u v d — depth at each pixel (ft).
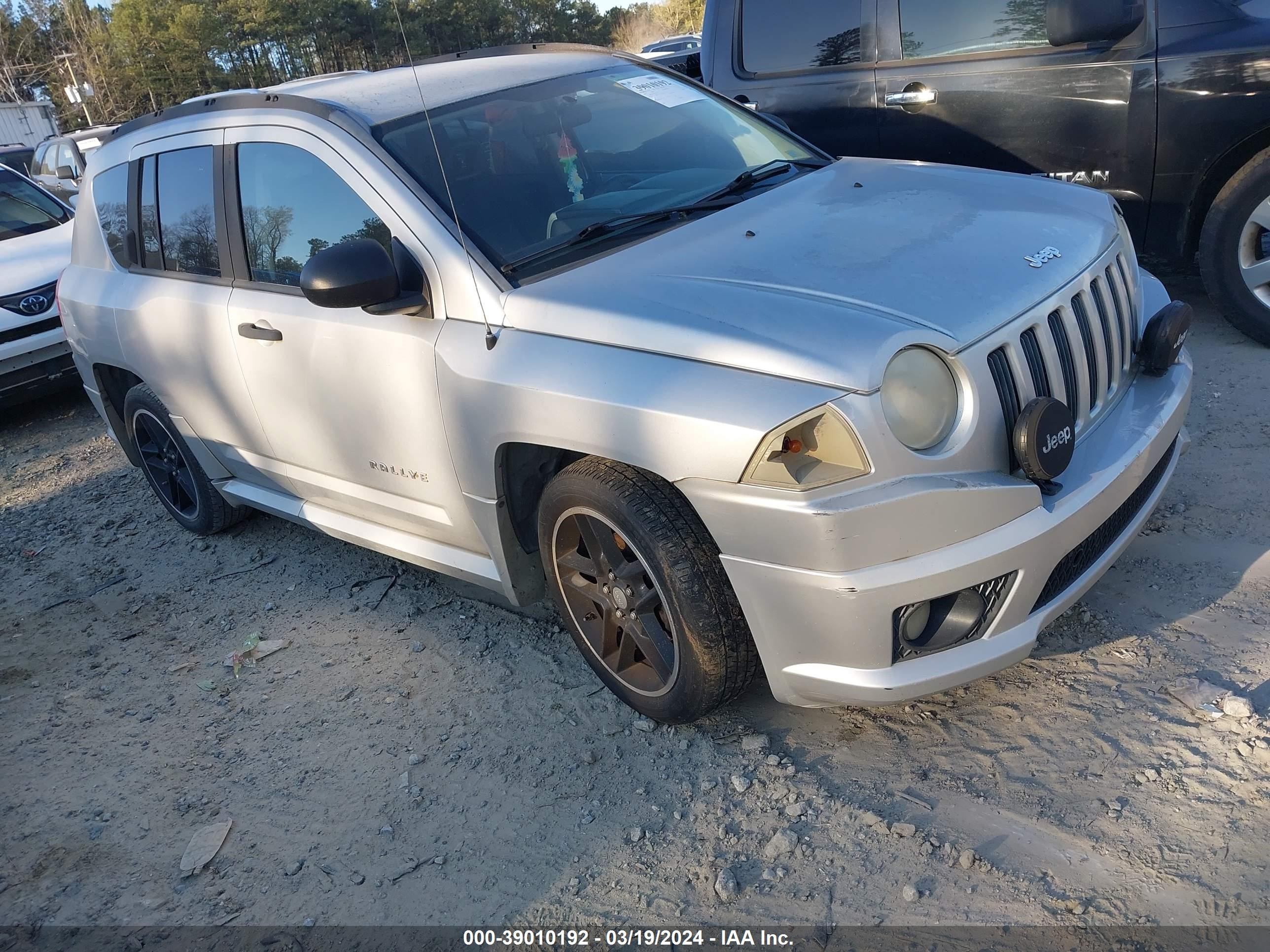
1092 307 9.25
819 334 7.95
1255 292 15.38
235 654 12.70
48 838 10.07
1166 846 7.68
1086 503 8.37
